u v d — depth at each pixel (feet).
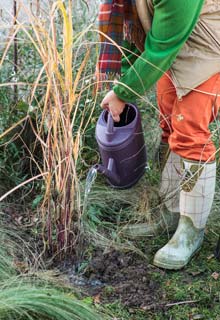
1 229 8.62
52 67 7.04
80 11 11.06
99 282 7.84
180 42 7.16
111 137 8.36
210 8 7.30
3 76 9.87
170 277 7.95
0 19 9.95
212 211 9.11
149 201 9.18
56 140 7.51
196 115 7.64
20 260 8.14
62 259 8.14
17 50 9.96
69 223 7.98
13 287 7.20
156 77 7.41
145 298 7.58
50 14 7.11
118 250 8.35
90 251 8.33
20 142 9.73
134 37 7.89
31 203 9.35
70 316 6.88
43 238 8.16
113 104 7.87
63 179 7.75
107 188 9.51
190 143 7.76
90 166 9.69
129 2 7.66
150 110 10.65
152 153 10.04
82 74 9.83
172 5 6.82
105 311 7.30
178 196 8.62
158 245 8.56
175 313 7.38
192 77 7.48
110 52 7.94
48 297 6.95
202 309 7.45
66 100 7.35
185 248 8.11
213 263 8.19
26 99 9.82
